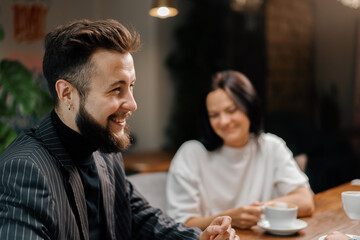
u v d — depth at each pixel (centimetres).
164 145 447
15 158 92
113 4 421
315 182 388
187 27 448
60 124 104
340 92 498
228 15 461
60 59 97
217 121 172
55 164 100
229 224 112
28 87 257
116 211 125
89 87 96
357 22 482
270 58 464
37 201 88
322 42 507
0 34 265
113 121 101
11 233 84
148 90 437
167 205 169
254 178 180
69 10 380
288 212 124
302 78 501
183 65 444
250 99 171
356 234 118
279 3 471
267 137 188
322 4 503
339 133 475
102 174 118
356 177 420
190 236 120
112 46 96
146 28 430
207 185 176
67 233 98
